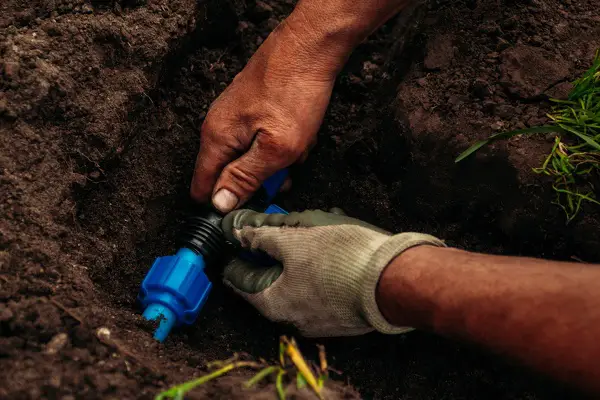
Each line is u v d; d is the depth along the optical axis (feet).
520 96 5.36
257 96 5.20
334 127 6.25
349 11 5.14
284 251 4.68
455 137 5.36
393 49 6.51
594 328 2.95
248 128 5.21
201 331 5.43
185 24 5.62
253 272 5.15
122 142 5.24
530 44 5.61
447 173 5.44
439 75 5.72
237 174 5.15
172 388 3.43
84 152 4.91
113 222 5.29
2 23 4.90
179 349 4.67
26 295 3.94
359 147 6.00
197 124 6.05
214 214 5.35
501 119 5.31
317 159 6.19
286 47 5.21
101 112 5.01
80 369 3.63
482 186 5.29
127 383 3.64
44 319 3.80
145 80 5.33
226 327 5.51
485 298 3.28
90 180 5.01
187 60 6.14
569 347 3.02
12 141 4.50
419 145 5.54
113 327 4.07
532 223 5.06
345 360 5.40
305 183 6.17
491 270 3.40
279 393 3.69
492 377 5.10
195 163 5.75
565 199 4.91
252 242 4.99
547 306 3.09
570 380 3.11
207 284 5.11
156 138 5.74
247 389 3.83
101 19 5.22
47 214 4.46
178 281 4.84
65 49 4.98
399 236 3.93
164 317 4.71
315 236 4.51
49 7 5.11
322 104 5.39
